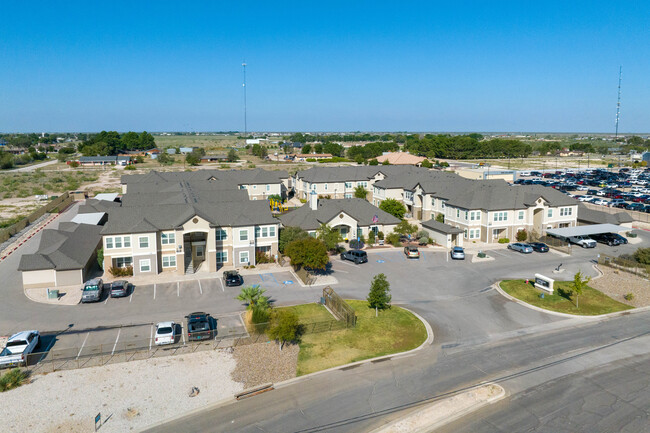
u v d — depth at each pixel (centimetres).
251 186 10625
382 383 3152
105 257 5334
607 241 7106
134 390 3044
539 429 2658
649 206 9750
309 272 5625
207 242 5581
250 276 5462
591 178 15112
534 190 7581
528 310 4506
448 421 2725
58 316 4225
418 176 9731
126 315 4262
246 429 2642
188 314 4297
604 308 4553
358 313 4381
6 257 6156
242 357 3500
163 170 17162
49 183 13462
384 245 6962
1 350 3541
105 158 19938
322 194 10831
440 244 7044
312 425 2678
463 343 3784
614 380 3198
